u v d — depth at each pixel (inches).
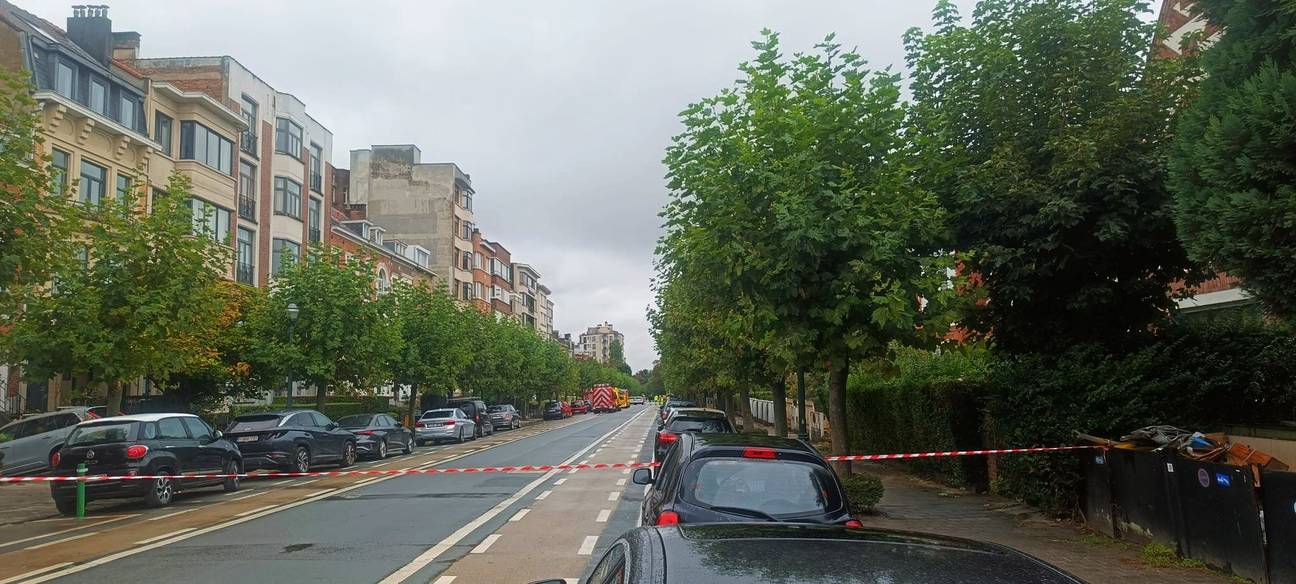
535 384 2920.8
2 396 1029.2
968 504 569.9
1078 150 446.6
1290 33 283.4
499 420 2154.3
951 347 519.5
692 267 508.4
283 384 1205.1
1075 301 478.6
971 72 506.9
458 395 2554.1
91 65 1109.1
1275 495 305.9
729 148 464.8
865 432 958.4
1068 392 447.5
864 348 461.4
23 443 848.3
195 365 1013.8
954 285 470.3
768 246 453.1
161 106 1282.0
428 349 1631.4
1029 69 496.1
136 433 636.7
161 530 508.7
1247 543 320.5
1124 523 409.1
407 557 404.5
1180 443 370.6
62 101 1037.2
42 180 543.5
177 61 1498.5
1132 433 408.2
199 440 700.7
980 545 132.9
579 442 1443.2
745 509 246.4
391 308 1261.1
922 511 538.0
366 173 2957.7
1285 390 440.1
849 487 512.4
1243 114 274.1
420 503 618.5
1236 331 459.5
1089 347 458.9
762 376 1008.9
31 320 734.5
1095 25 485.7
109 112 1152.2
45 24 1247.5
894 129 482.9
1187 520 357.7
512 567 379.9
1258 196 266.5
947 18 533.6
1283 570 301.1
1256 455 354.0
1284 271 264.8
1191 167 300.5
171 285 772.6
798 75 490.3
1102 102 478.9
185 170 1300.4
